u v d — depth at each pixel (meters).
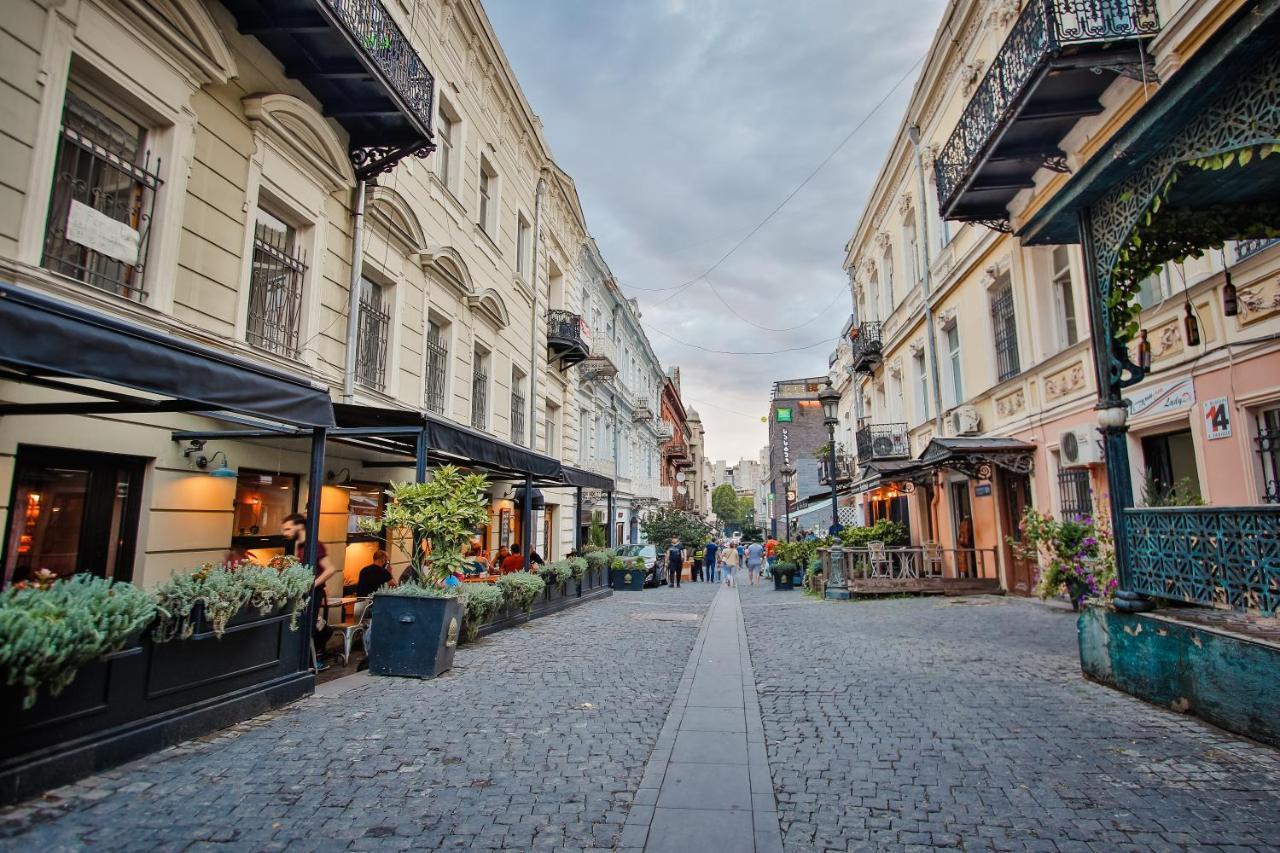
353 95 8.74
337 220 9.25
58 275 5.24
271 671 5.43
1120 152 5.12
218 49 6.89
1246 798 3.52
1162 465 9.05
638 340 34.97
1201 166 4.66
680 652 8.27
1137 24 8.02
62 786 3.63
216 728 4.77
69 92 5.66
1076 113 9.28
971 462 13.41
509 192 16.20
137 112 6.23
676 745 4.56
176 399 4.86
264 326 7.95
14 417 5.11
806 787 3.82
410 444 9.41
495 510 15.02
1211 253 7.54
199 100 6.86
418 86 9.36
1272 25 3.70
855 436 25.91
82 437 5.60
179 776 3.87
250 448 7.70
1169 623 5.18
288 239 8.59
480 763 4.18
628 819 3.38
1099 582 6.36
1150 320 8.67
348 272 9.45
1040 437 11.88
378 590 6.92
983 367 14.20
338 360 9.17
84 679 3.85
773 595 17.66
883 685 6.16
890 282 21.75
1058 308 11.73
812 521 33.59
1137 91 8.43
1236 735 4.50
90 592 3.78
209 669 4.79
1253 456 7.09
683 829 3.26
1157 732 4.62
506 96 15.51
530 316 17.77
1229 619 5.19
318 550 7.50
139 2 5.96
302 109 8.19
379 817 3.38
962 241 15.21
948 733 4.71
